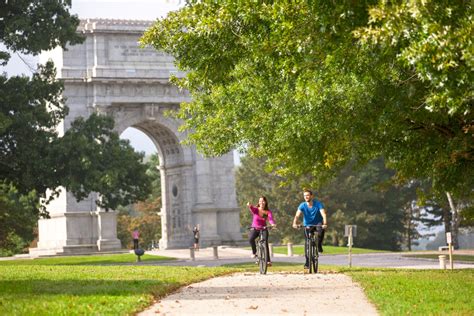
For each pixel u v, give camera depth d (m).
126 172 182.38
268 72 67.69
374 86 60.53
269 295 51.41
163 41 69.00
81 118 186.38
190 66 66.25
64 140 173.00
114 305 43.72
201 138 96.12
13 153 168.62
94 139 186.62
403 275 66.44
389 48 46.72
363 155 76.38
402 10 42.78
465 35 42.19
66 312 40.84
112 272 74.62
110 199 185.88
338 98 64.50
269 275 72.00
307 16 53.44
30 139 169.00
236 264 139.50
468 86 46.72
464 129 65.50
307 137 73.81
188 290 56.75
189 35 64.25
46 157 170.00
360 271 77.38
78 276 68.81
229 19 60.34
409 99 59.94
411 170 75.31
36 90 170.00
